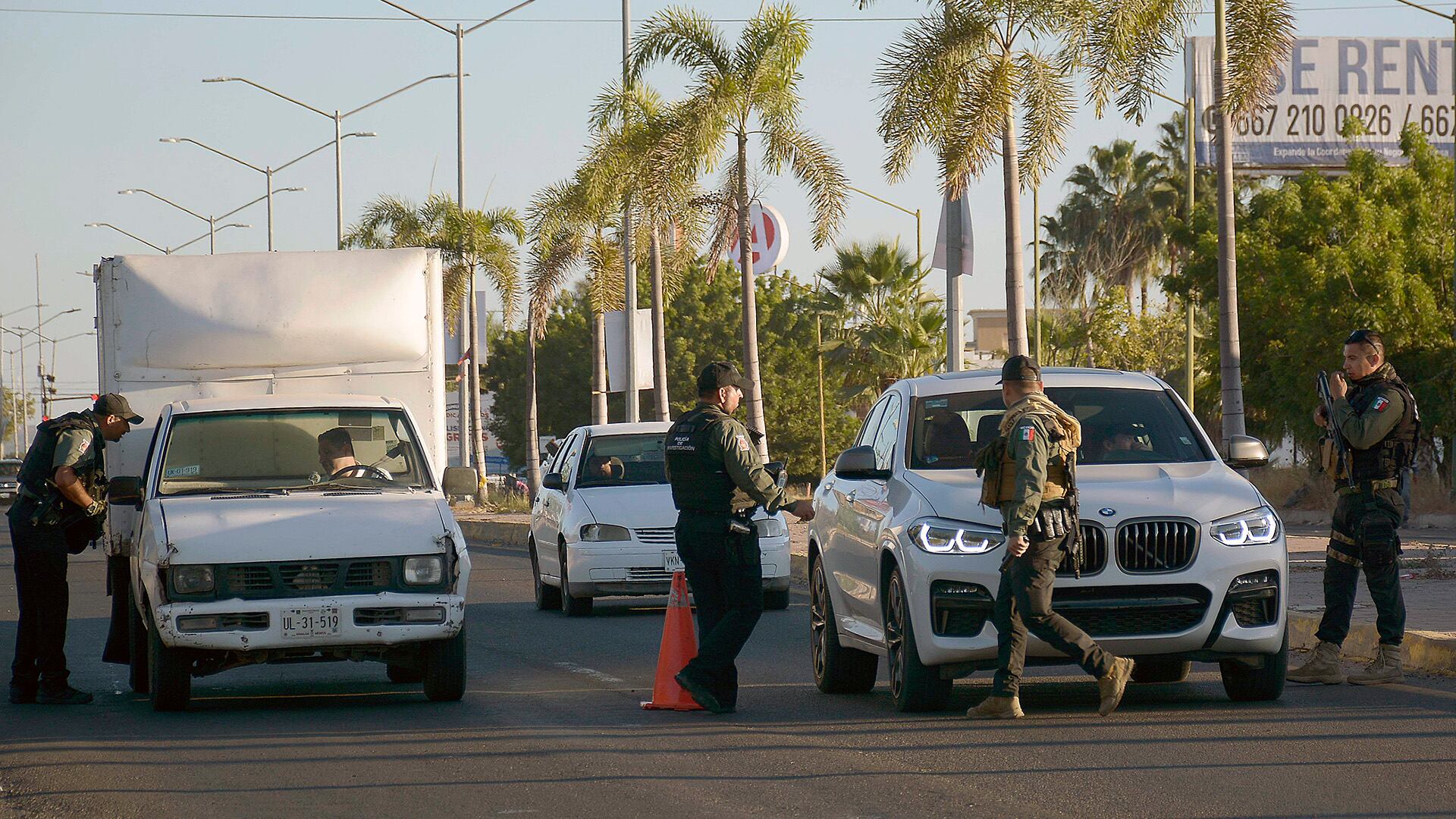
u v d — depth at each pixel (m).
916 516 10.55
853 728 10.25
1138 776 8.48
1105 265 80.94
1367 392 11.48
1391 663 11.62
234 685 13.53
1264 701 10.86
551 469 21.27
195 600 11.09
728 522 11.06
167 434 12.76
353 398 13.32
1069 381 12.19
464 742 10.02
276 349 15.62
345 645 11.19
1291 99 56.41
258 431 12.85
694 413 11.23
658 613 19.52
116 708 11.90
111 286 15.45
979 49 26.97
